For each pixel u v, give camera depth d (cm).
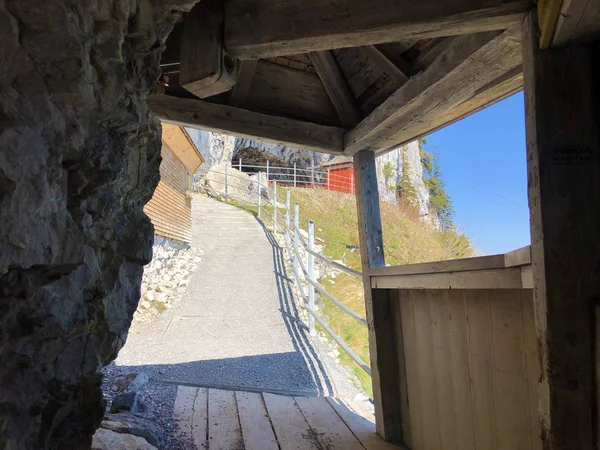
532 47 142
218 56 181
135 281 164
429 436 252
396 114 247
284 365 431
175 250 729
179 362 414
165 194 668
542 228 135
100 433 207
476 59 186
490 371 191
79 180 112
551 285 133
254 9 179
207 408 317
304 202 1352
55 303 105
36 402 105
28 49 89
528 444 167
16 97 85
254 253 821
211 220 1049
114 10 109
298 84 314
